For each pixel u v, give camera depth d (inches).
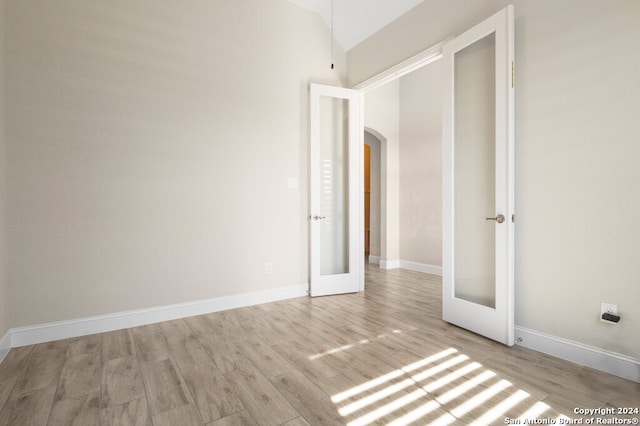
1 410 66.5
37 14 99.8
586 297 83.1
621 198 77.2
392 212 219.6
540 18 91.0
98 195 108.7
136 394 72.3
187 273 124.0
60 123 103.0
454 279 115.9
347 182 162.7
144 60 115.9
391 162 219.1
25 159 98.4
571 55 85.0
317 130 149.9
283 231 146.4
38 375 80.5
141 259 115.7
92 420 63.7
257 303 139.4
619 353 77.9
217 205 130.0
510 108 94.1
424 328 111.0
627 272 76.5
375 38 150.3
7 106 96.1
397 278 189.5
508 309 94.7
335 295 153.5
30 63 99.0
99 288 109.0
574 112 84.7
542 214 91.4
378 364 85.7
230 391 73.3
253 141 138.4
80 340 102.0
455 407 67.2
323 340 101.3
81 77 105.8
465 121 112.8
